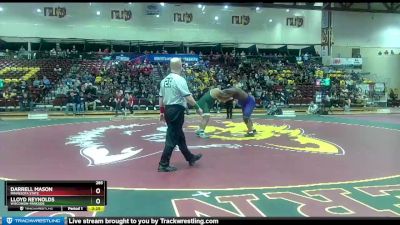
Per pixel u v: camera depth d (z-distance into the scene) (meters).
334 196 5.02
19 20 25.38
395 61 27.83
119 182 5.73
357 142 9.78
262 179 5.92
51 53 23.83
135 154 8.00
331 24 28.72
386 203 4.71
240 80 23.14
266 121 15.13
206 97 10.59
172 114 6.31
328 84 22.84
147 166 6.88
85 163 7.13
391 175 6.21
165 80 6.33
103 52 25.09
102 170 6.55
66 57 23.81
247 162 7.22
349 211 4.40
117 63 23.98
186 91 6.22
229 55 26.00
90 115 18.02
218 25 28.31
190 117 16.72
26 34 25.55
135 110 19.59
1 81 19.83
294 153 8.18
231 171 6.47
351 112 20.77
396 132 11.91
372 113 20.48
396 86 27.72
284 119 16.14
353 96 23.19
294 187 5.46
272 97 21.83
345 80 24.84
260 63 26.09
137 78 22.38
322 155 7.97
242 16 28.62
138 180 5.86
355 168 6.73
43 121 15.21
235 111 19.81
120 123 14.20
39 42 25.67
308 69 26.16
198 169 6.62
